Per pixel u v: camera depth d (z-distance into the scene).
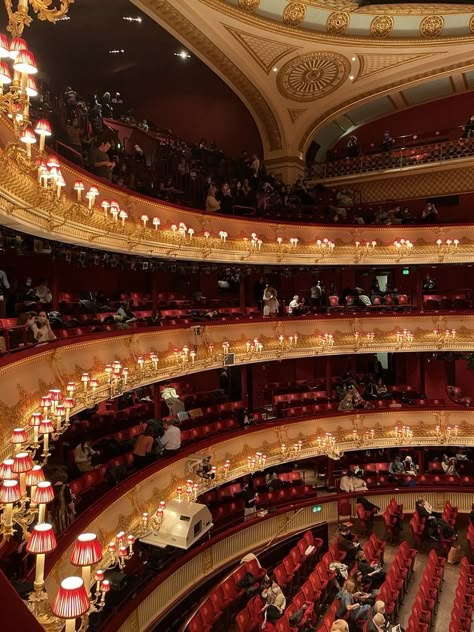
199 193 24.97
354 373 29.86
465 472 27.02
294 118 30.59
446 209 30.25
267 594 16.50
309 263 25.59
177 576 17.94
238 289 28.17
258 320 24.39
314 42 24.31
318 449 24.84
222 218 23.30
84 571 5.40
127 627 14.94
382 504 25.55
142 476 16.73
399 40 24.52
